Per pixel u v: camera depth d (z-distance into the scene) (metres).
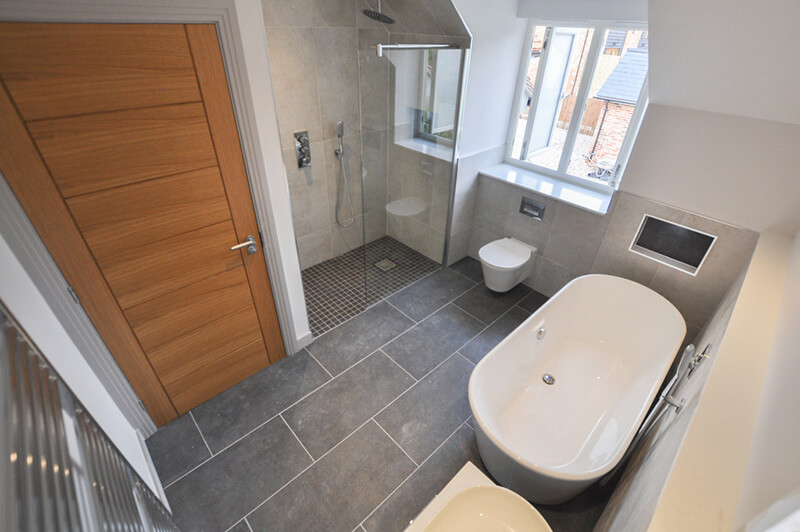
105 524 0.68
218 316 2.07
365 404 2.24
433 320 2.91
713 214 2.18
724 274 2.22
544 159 3.25
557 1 2.54
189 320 1.96
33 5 1.11
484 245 3.45
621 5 2.31
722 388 1.04
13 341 0.76
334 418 2.16
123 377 1.83
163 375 1.98
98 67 1.29
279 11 2.37
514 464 1.57
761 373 1.10
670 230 2.38
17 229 1.32
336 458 1.96
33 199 1.32
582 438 2.03
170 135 1.54
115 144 1.42
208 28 1.47
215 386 2.24
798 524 0.34
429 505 1.33
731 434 0.89
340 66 2.80
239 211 1.90
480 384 1.90
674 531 0.70
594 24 2.58
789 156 1.86
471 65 2.65
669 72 1.86
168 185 1.62
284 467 1.91
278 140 1.90
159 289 1.78
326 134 2.98
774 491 0.50
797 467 0.45
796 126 1.79
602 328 2.65
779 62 1.42
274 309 2.32
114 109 1.37
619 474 1.83
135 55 1.34
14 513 0.44
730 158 2.03
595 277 2.60
